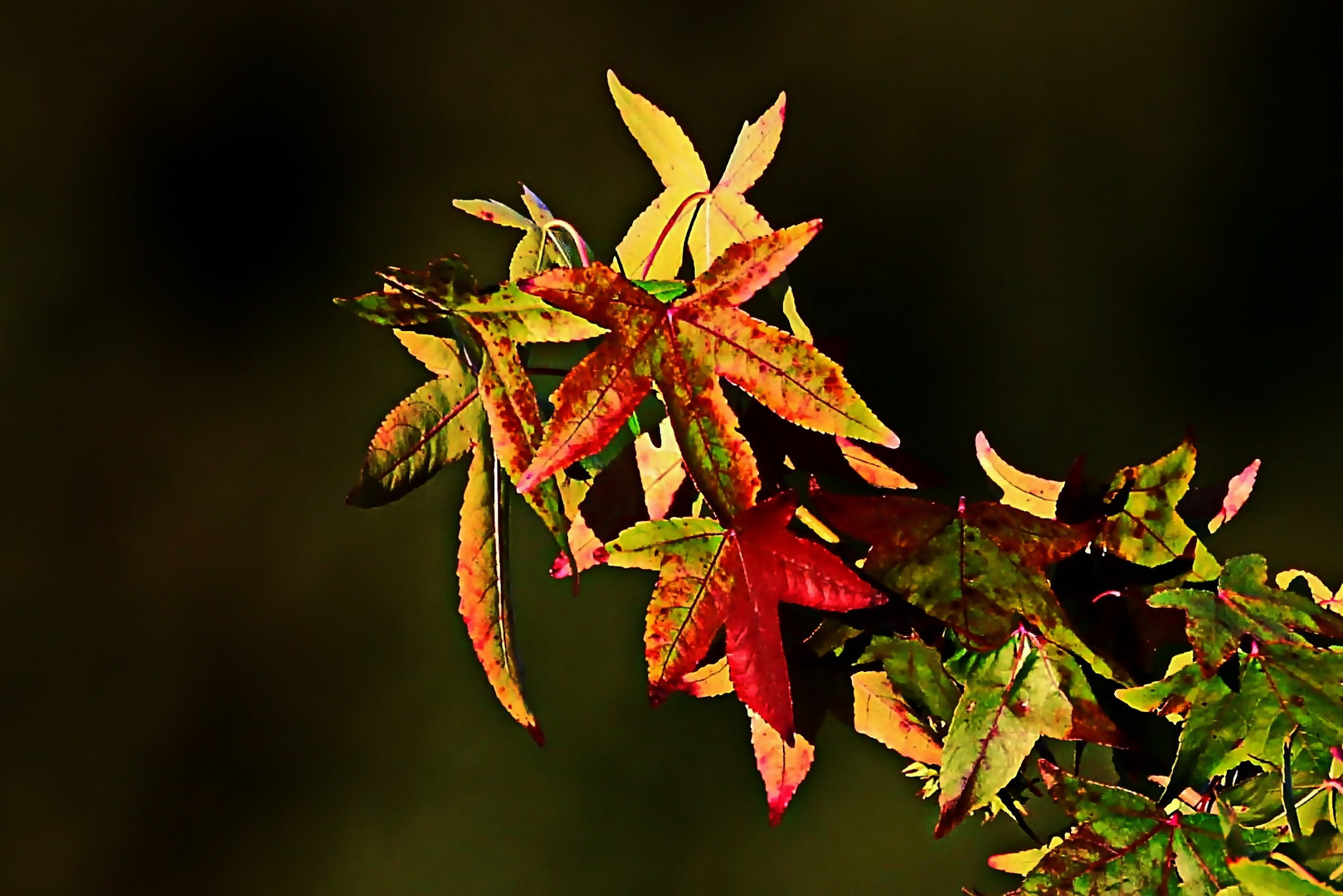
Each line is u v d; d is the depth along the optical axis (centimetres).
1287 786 259
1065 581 263
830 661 263
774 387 259
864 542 261
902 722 263
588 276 259
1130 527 262
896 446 258
